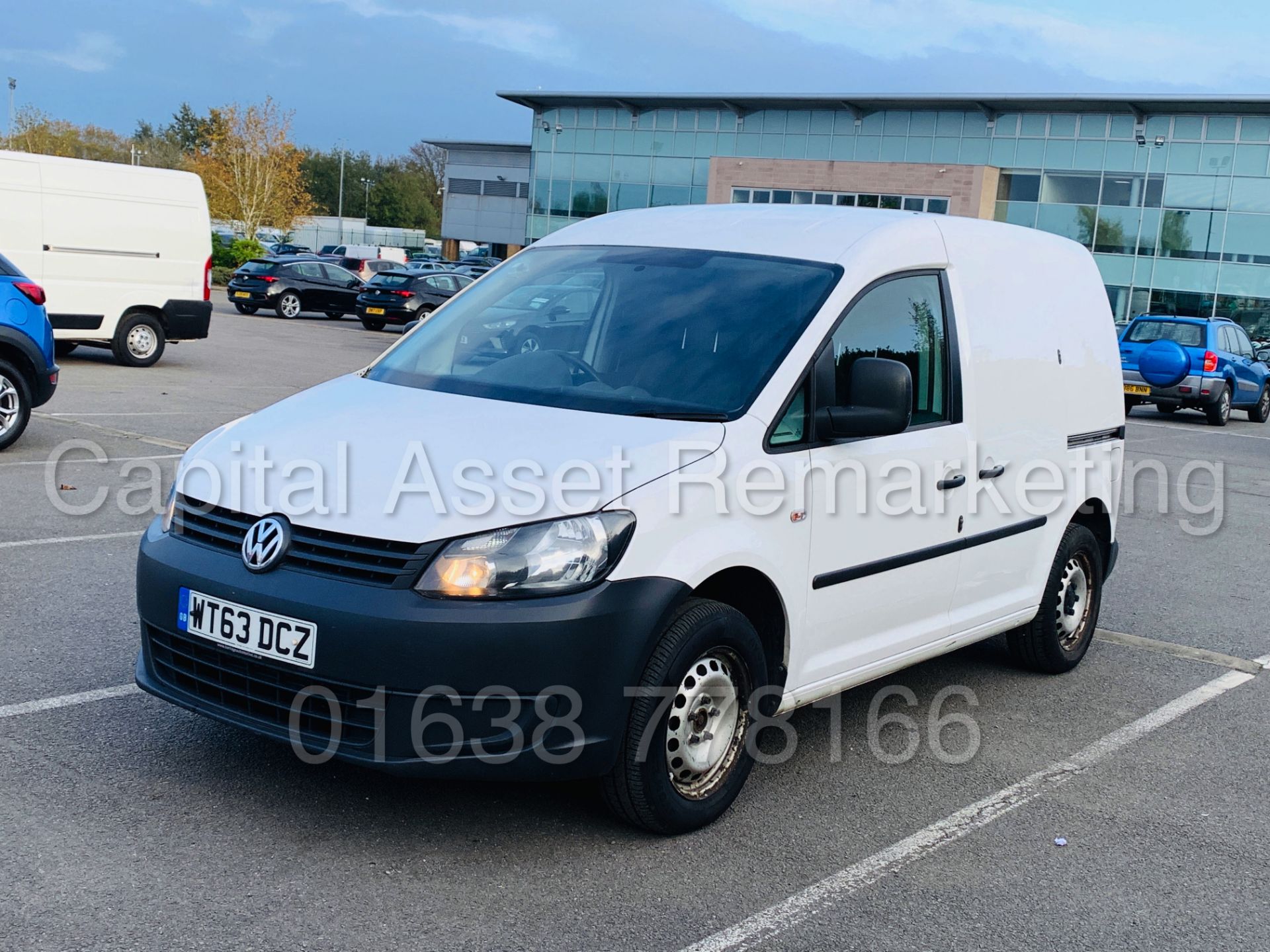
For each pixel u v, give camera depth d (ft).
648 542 11.68
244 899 10.82
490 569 11.12
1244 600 25.84
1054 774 15.39
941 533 15.61
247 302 106.01
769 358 13.51
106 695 15.49
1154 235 142.82
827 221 15.79
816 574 13.58
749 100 163.53
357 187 409.08
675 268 15.20
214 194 210.79
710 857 12.36
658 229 16.46
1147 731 17.25
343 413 13.37
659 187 174.70
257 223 209.97
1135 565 28.78
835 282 14.34
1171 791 15.07
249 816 12.44
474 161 278.67
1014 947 11.02
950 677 19.29
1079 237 147.74
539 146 180.86
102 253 53.26
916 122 155.63
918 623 15.69
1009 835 13.47
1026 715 17.62
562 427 12.59
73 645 17.31
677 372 13.57
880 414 13.21
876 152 158.92
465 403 13.46
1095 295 20.08
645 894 11.47
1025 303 17.72
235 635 11.72
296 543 11.69
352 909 10.78
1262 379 73.82
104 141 296.30
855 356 14.28
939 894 11.93
